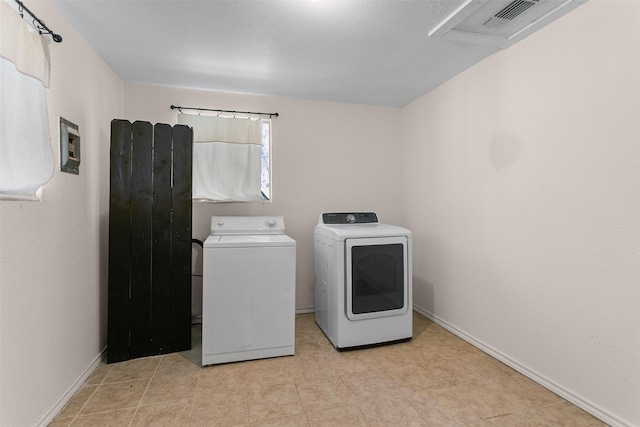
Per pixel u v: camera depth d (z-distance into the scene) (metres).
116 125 2.14
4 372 1.28
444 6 1.69
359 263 2.35
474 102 2.40
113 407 1.66
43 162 1.41
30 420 1.42
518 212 2.02
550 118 1.81
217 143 2.90
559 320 1.76
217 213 2.96
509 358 2.09
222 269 2.12
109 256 2.12
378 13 1.76
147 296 2.21
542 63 1.86
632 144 1.43
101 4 1.66
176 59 2.32
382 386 1.86
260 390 1.82
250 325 2.17
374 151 3.38
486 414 1.61
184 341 2.30
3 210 1.28
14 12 1.25
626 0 1.45
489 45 2.07
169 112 2.85
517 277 2.03
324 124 3.23
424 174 3.05
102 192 2.24
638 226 1.42
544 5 1.65
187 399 1.73
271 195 3.12
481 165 2.33
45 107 1.43
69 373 1.75
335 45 2.12
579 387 1.66
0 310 1.26
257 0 1.65
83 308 1.93
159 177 2.24
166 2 1.66
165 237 2.25
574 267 1.68
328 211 3.26
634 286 1.43
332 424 1.54
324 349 2.35
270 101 3.09
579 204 1.66
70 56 1.82
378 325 2.39
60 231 1.69
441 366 2.10
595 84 1.58
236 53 2.23
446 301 2.73
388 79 2.69
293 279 2.25
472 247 2.42
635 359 1.43
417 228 3.18
